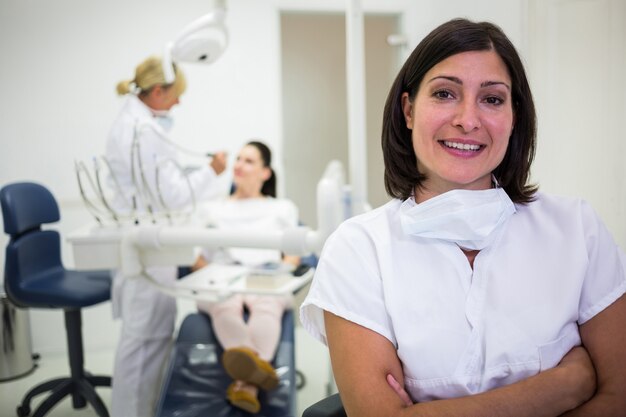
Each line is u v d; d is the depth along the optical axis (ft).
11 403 7.25
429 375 2.53
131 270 5.07
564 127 3.54
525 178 2.92
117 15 8.62
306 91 12.25
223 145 9.37
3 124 8.39
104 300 6.52
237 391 5.30
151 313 5.93
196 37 5.18
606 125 3.44
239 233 4.79
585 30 3.47
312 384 7.55
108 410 6.89
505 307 2.60
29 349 8.30
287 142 12.34
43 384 6.92
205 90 9.19
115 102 8.71
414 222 2.70
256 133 9.48
